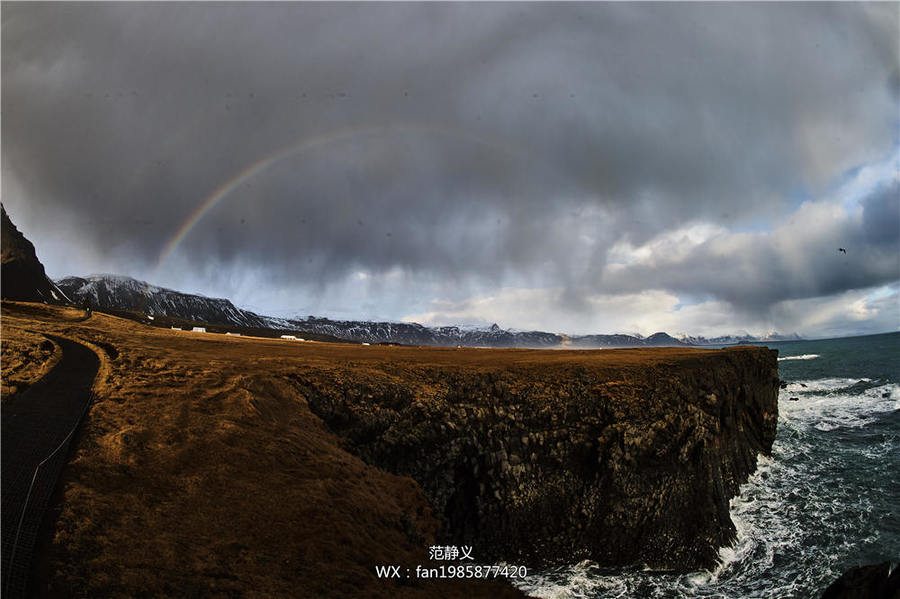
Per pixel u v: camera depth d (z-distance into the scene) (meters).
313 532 24.39
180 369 40.66
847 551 40.25
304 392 41.09
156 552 19.77
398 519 30.73
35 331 53.28
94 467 23.95
